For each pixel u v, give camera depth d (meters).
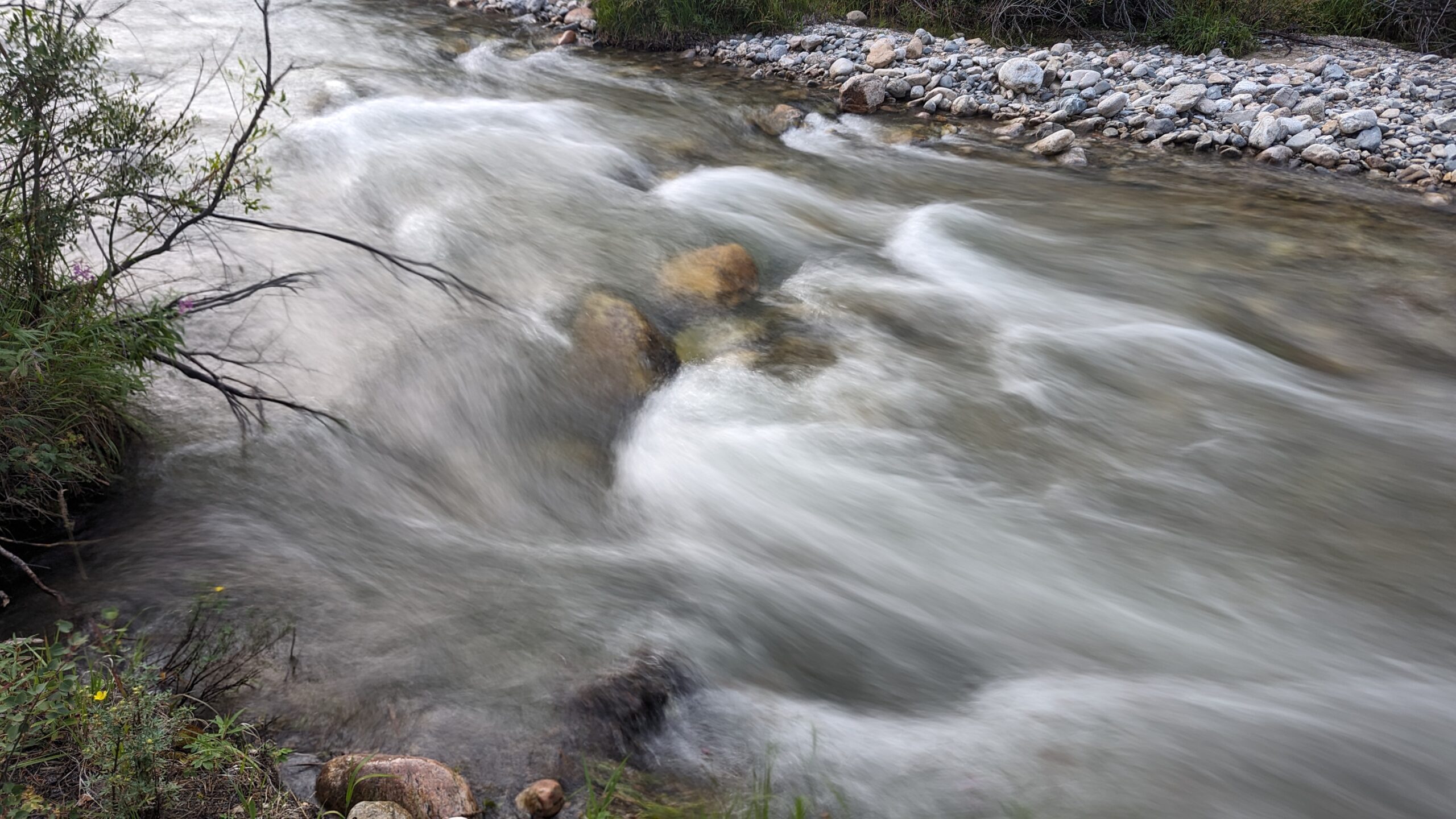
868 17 12.28
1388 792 3.01
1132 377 5.38
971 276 6.50
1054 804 2.90
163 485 4.04
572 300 5.58
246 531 3.88
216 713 2.94
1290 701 3.37
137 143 4.25
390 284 5.59
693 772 2.97
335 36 10.82
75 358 3.62
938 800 2.90
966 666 3.53
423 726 3.03
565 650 3.38
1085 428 4.93
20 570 3.57
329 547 3.86
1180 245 7.11
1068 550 4.10
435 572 3.79
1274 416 5.10
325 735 2.97
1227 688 3.44
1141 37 11.40
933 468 4.55
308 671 3.21
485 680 3.23
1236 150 8.86
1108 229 7.36
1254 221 7.53
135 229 4.30
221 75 8.84
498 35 11.69
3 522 3.71
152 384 4.46
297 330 5.11
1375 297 6.41
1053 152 8.88
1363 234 7.32
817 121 9.57
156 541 3.77
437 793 2.69
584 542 4.09
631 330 5.19
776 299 6.04
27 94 3.64
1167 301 6.27
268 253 5.75
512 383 4.89
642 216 6.79
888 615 3.75
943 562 4.02
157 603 3.46
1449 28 11.24
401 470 4.36
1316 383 5.45
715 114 9.45
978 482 4.48
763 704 3.27
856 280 6.32
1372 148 8.67
